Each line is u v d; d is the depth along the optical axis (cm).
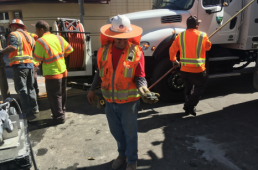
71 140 298
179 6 445
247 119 341
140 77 194
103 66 201
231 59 452
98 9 988
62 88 356
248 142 275
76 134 315
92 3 955
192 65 320
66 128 336
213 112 375
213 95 470
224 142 278
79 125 345
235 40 456
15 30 374
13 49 345
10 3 878
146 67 438
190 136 296
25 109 375
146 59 428
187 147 270
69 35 395
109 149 274
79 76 429
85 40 412
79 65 430
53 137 309
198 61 317
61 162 250
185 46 322
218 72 460
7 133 182
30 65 378
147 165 239
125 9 1045
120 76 193
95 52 521
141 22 403
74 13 960
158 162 243
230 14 439
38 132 325
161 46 396
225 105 406
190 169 230
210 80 599
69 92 545
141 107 412
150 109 400
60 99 343
